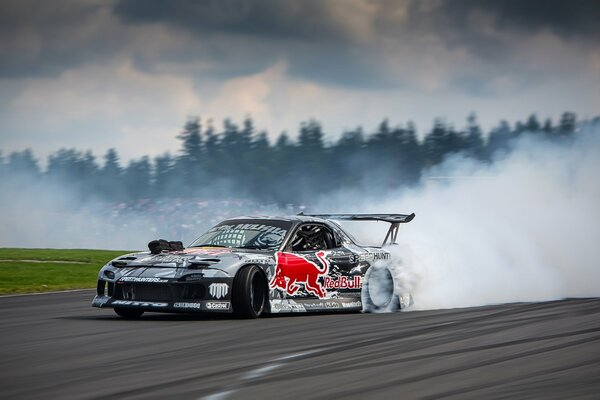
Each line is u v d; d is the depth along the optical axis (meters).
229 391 12.03
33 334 18.66
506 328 19.30
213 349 16.25
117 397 11.67
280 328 19.73
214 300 21.47
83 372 13.68
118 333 18.78
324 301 23.73
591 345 16.25
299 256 23.45
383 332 18.89
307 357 15.16
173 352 15.86
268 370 13.78
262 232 24.06
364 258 24.92
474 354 15.38
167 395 11.79
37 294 31.73
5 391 12.11
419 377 13.11
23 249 77.81
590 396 11.61
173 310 21.30
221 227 24.91
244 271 21.89
